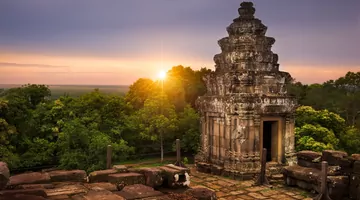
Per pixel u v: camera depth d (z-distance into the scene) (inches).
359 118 1903.3
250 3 807.7
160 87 1824.6
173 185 517.0
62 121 1368.1
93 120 1395.2
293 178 669.3
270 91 780.0
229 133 751.7
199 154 855.1
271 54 802.8
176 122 1487.5
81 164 1181.1
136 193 393.1
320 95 1950.1
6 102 1318.9
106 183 479.2
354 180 571.2
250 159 735.1
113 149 1224.8
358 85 2135.8
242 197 608.7
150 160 1501.0
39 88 1620.3
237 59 782.5
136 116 1505.9
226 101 752.3
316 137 1114.7
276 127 788.6
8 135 1253.1
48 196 395.9
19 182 444.1
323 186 547.2
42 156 1288.1
